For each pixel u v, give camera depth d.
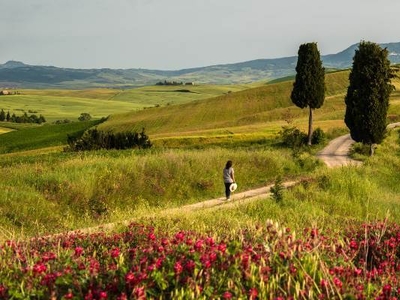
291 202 17.48
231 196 24.12
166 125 124.75
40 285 4.22
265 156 32.25
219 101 138.50
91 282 4.20
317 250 5.19
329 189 21.75
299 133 62.41
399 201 22.77
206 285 4.14
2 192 18.47
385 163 39.25
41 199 18.83
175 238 5.92
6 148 115.06
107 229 10.71
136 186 22.80
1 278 4.60
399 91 130.38
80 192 20.33
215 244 5.13
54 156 38.62
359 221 12.27
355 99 49.47
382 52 48.28
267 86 143.25
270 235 5.60
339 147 58.53
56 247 6.71
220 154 31.25
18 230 15.70
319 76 62.41
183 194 24.02
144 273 4.10
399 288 4.70
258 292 4.13
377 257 6.63
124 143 50.81
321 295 4.01
